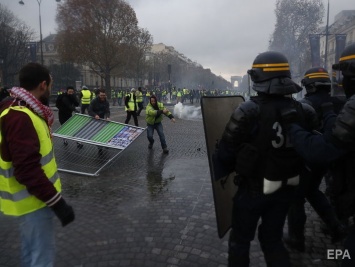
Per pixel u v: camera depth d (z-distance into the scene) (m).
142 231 3.76
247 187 2.25
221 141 2.30
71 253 3.28
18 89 2.09
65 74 56.91
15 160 1.94
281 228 2.35
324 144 1.81
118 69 47.56
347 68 1.92
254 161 2.12
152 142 8.72
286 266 2.26
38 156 2.00
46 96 2.29
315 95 3.28
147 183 5.65
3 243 3.48
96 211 4.37
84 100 15.78
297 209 3.20
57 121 15.52
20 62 43.97
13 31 43.47
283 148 2.11
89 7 41.16
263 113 2.14
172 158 7.67
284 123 2.12
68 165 6.81
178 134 11.76
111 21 42.00
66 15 41.91
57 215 2.06
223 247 3.39
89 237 3.62
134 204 4.63
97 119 7.40
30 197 2.09
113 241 3.53
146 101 32.56
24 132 1.97
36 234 2.15
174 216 4.19
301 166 2.23
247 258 2.36
